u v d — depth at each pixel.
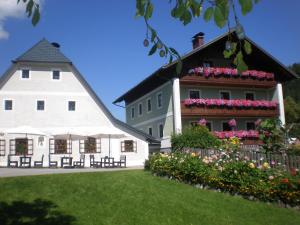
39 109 26.31
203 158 13.12
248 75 29.22
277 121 13.70
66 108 26.77
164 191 11.22
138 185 11.94
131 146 27.22
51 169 20.72
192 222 8.34
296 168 10.53
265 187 10.23
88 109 27.12
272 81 30.44
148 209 9.16
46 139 25.92
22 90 26.22
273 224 8.43
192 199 10.34
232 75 28.62
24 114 26.00
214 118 29.64
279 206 9.97
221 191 11.37
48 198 10.08
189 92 29.08
